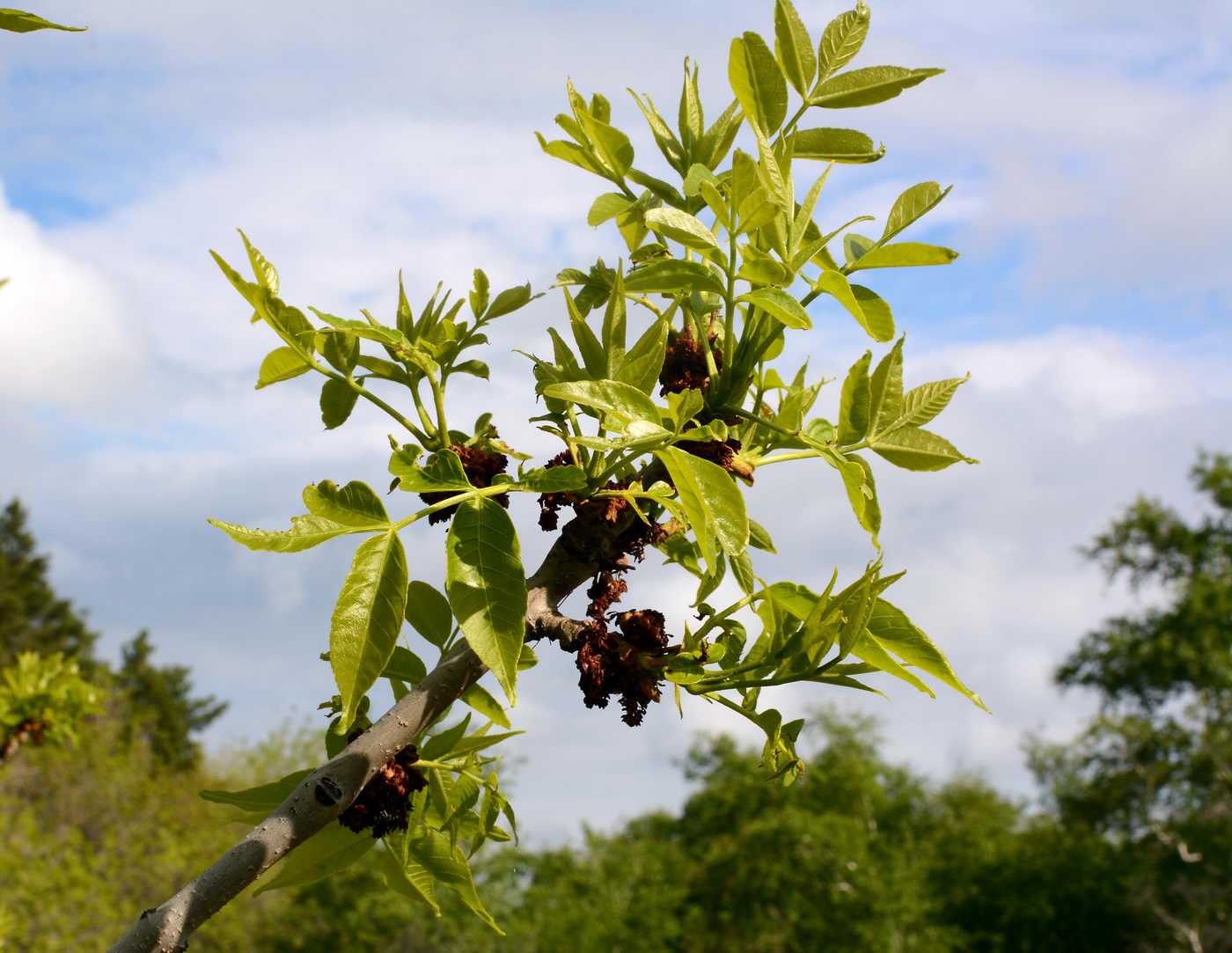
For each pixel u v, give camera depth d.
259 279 0.76
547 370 0.76
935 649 0.73
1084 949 8.01
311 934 7.50
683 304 0.83
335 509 0.68
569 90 0.85
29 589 16.70
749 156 0.75
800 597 0.77
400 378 0.81
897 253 0.78
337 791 0.68
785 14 0.78
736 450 0.81
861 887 7.57
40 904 5.27
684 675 0.75
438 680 0.71
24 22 0.60
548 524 0.78
